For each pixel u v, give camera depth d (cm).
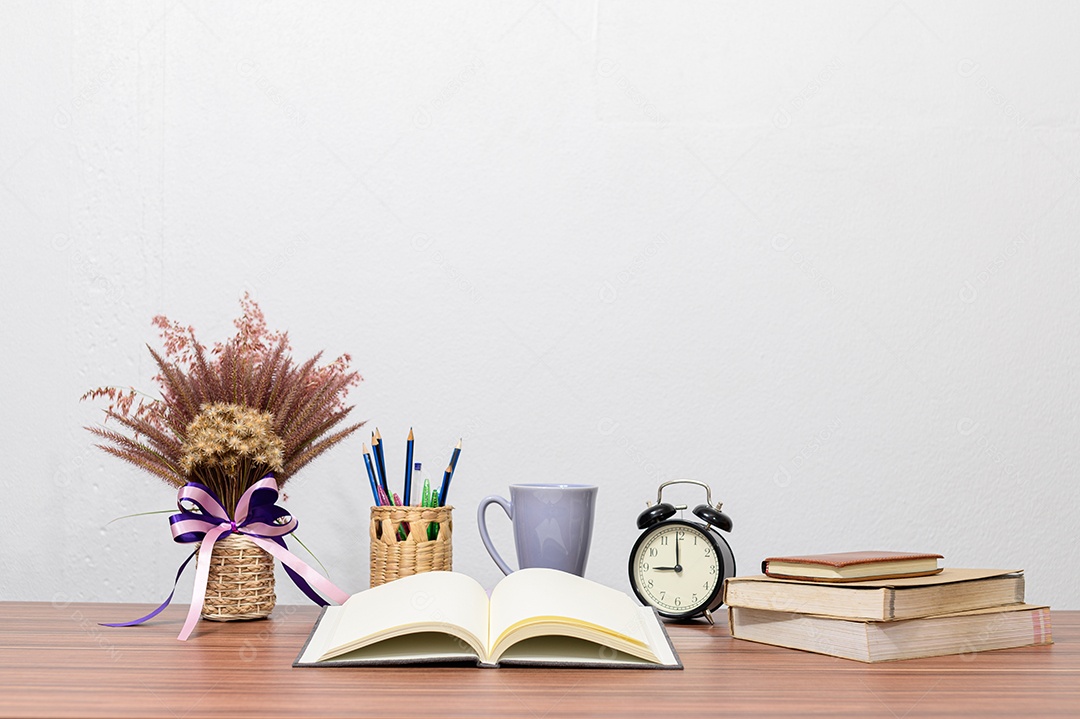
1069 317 144
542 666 81
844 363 142
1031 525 141
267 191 143
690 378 142
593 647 87
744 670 81
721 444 141
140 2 145
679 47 145
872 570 92
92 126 145
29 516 141
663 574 110
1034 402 142
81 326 143
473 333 142
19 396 142
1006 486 141
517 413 141
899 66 146
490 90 145
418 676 77
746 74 145
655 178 144
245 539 105
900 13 145
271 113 144
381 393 141
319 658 81
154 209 144
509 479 140
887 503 140
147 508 141
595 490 113
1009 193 145
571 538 110
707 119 145
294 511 138
